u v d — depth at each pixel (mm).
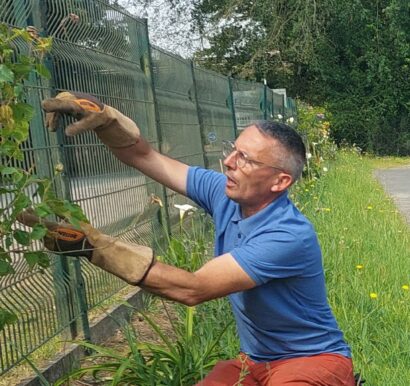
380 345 4785
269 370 3225
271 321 3164
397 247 7715
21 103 2520
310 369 3152
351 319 5090
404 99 29219
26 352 3971
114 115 3207
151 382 3871
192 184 3504
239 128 12391
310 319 3188
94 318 5078
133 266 2744
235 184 3113
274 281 3072
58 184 4457
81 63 4980
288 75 30578
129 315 5465
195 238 6758
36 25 4320
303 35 28766
